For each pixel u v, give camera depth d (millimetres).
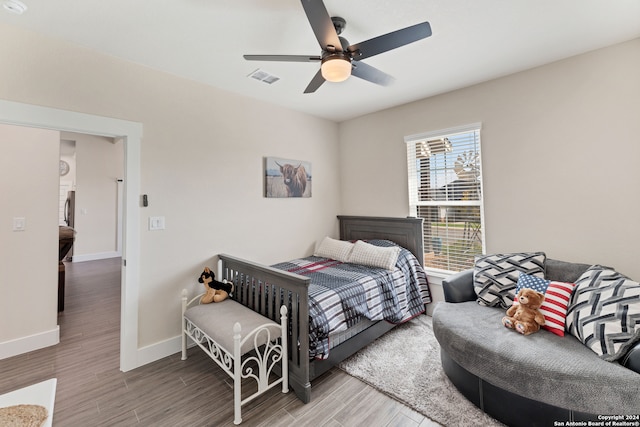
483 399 1782
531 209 2637
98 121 2195
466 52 2312
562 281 2223
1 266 2510
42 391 1201
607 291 1803
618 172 2230
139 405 1906
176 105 2619
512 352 1669
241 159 3102
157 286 2502
